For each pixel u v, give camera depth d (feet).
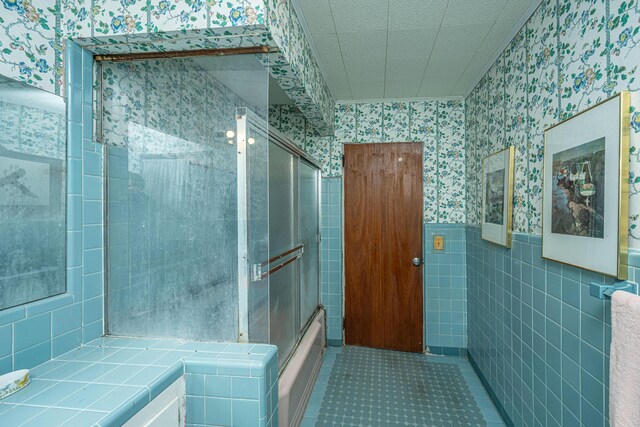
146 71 4.46
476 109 8.36
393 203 9.71
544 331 4.87
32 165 3.46
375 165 9.77
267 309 4.75
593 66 3.77
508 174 6.03
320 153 9.98
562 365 4.39
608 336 3.49
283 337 6.13
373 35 6.15
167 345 4.16
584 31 3.95
